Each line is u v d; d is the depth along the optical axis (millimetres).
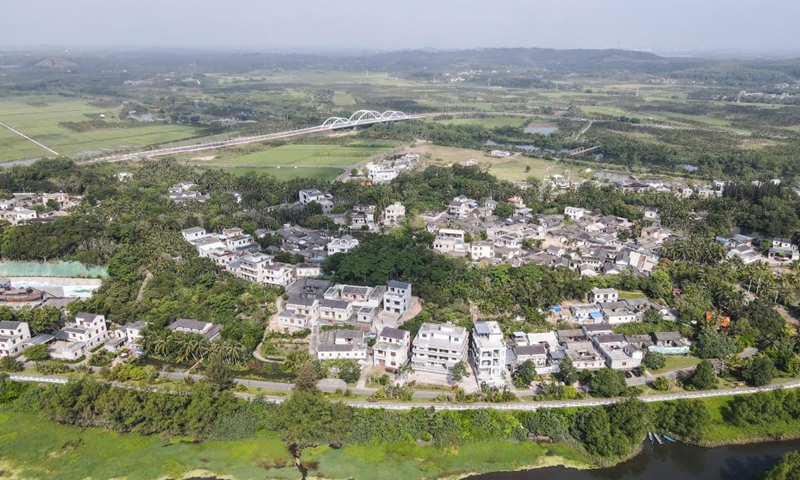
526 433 141875
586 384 159125
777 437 142750
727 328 182000
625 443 136000
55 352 174250
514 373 162625
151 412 142750
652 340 178125
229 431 142500
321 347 168750
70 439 142250
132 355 174375
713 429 143625
